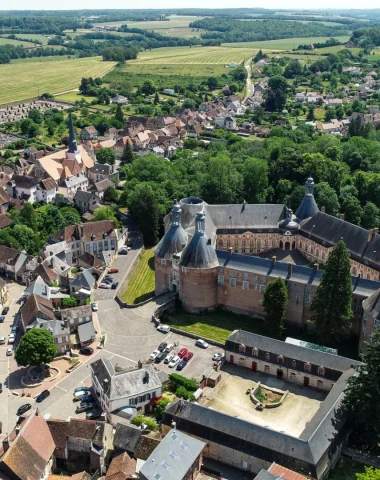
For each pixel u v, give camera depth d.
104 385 148.12
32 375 167.38
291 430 143.38
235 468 130.88
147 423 141.50
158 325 191.75
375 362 132.50
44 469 126.19
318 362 158.88
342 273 170.38
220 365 170.38
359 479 111.12
